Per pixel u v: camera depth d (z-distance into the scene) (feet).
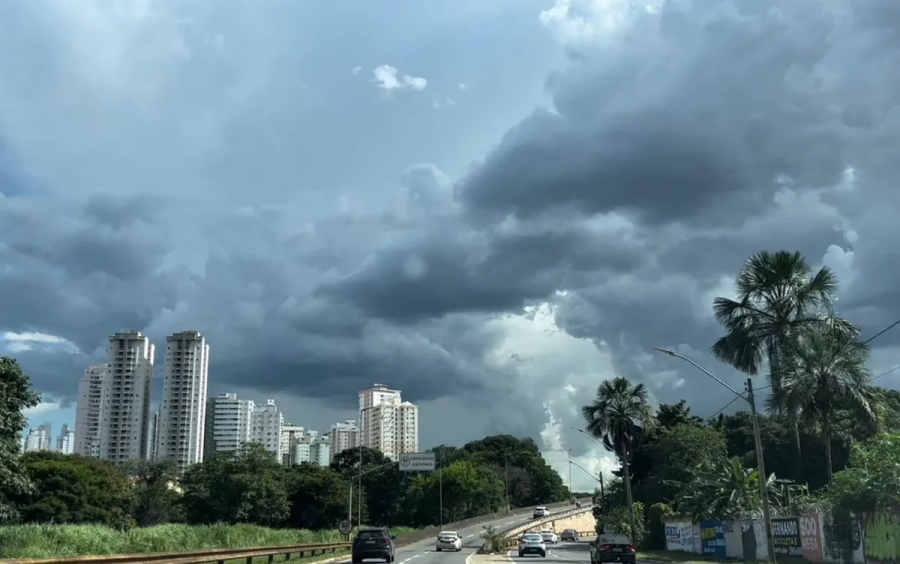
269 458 300.40
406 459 365.61
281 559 132.26
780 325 147.95
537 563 134.41
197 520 287.28
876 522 89.86
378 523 403.95
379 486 411.54
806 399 124.47
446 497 401.08
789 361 129.90
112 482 257.55
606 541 123.03
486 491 423.64
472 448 577.84
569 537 317.01
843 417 135.44
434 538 296.92
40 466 232.94
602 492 245.65
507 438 580.30
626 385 238.07
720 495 146.51
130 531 107.14
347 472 401.70
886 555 87.20
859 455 96.32
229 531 135.44
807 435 180.14
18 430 107.76
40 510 220.02
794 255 148.56
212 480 290.56
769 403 130.21
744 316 152.87
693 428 219.00
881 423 125.18
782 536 119.65
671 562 134.51
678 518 175.83
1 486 106.52
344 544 175.52
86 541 92.89
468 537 315.17
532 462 551.18
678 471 210.18
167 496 311.88
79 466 248.73
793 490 154.30
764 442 191.21
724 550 144.66
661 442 223.10
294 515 338.95
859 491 92.79
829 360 125.08
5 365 106.22
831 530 102.83
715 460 204.54
